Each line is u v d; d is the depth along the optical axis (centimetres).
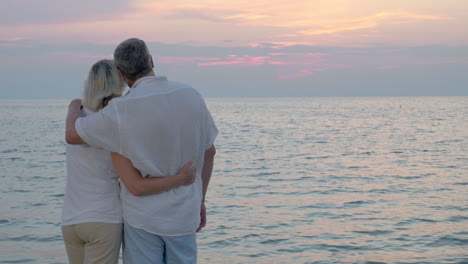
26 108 14575
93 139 249
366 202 1120
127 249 269
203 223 298
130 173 254
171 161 256
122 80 271
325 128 4522
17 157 2206
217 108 12744
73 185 274
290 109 11588
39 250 713
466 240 766
